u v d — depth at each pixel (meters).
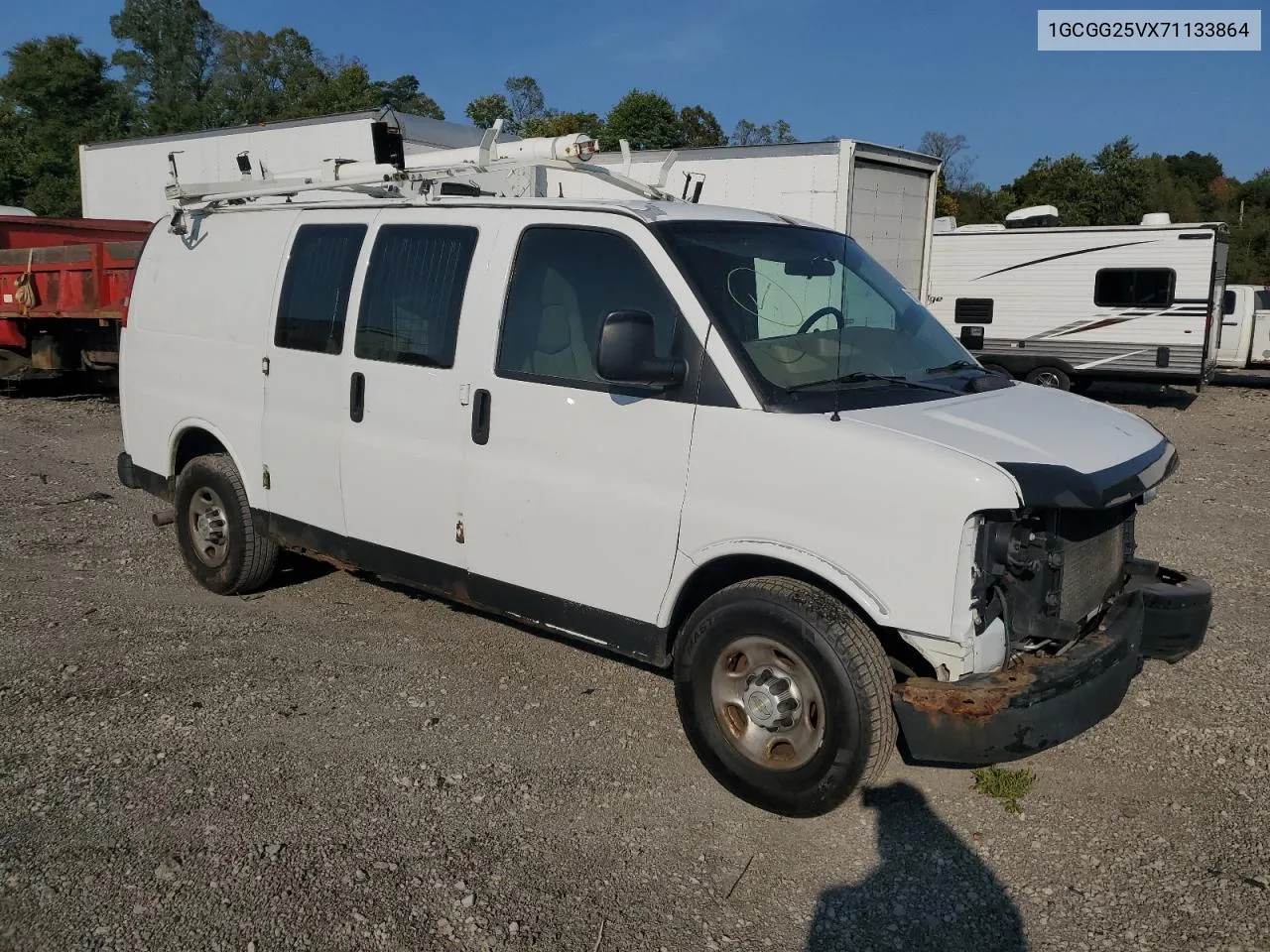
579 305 4.37
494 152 5.31
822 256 4.71
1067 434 3.95
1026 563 3.63
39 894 3.41
